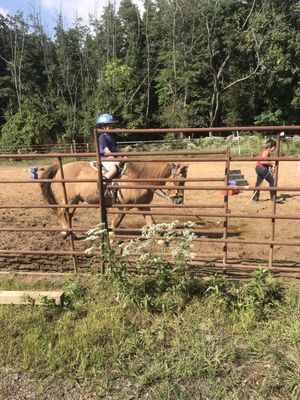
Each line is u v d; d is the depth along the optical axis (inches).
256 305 174.7
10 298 187.8
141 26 1991.9
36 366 149.1
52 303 184.4
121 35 2060.8
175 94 1690.5
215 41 1696.6
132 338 160.2
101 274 205.2
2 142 1437.0
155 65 1913.1
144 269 205.3
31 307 185.0
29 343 158.1
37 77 2054.6
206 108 1758.1
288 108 1712.6
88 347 155.5
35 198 494.0
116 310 177.0
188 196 456.1
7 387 140.7
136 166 261.7
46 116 1526.8
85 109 1755.7
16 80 1882.4
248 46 1643.7
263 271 190.4
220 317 170.9
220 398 131.9
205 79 1777.8
